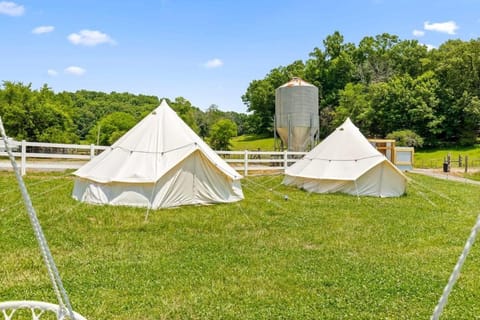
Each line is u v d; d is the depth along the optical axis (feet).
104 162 30.94
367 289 14.17
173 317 11.85
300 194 37.81
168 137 31.91
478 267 16.72
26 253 17.46
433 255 18.48
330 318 11.95
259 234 22.02
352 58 175.22
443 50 159.02
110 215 25.32
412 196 38.73
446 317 12.03
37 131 98.63
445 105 138.10
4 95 100.78
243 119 233.55
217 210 28.55
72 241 19.67
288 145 75.10
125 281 14.56
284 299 13.26
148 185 28.84
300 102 72.49
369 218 26.91
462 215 28.73
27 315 11.54
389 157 75.25
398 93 141.08
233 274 15.56
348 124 43.73
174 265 16.44
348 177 37.93
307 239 21.13
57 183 38.32
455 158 114.01
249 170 60.80
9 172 44.32
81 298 12.92
